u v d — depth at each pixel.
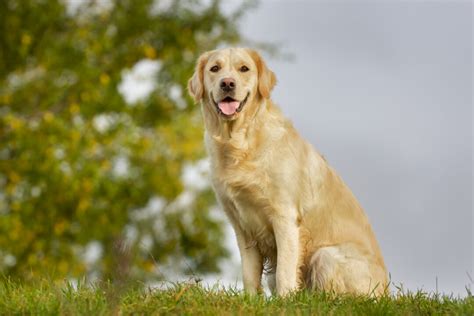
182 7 16.53
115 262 5.09
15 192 14.54
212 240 16.08
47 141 14.30
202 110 7.08
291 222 6.71
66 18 16.08
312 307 5.59
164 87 16.19
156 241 15.62
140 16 16.23
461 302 5.80
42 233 14.68
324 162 7.18
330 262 6.86
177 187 15.60
